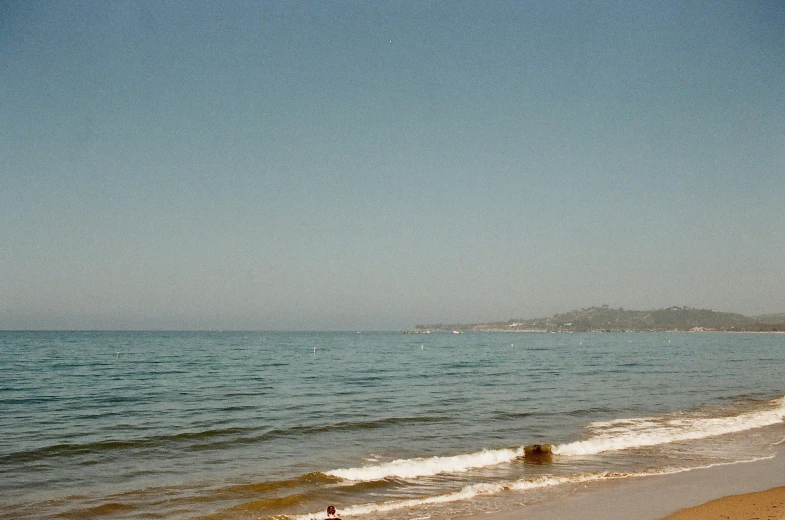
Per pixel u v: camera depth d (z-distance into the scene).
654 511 13.28
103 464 17.64
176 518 12.78
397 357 83.81
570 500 14.26
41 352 89.25
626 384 42.44
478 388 38.75
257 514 13.16
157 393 35.47
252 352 97.44
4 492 14.67
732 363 70.31
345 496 14.67
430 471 17.12
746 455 19.42
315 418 25.77
